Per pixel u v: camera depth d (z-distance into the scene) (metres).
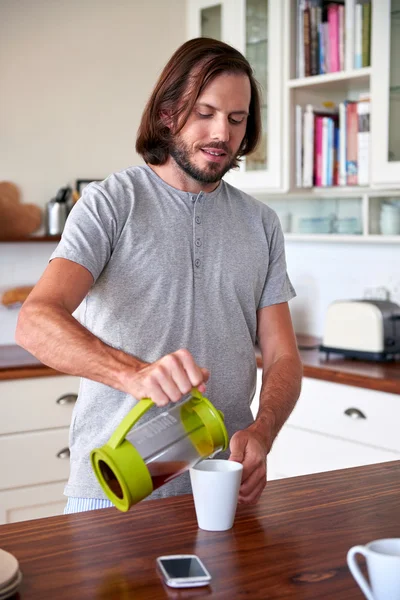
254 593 1.03
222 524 1.25
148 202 1.68
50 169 3.66
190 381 1.12
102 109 3.78
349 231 3.38
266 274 1.85
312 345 3.53
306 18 3.34
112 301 1.64
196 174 1.64
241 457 1.36
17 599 1.00
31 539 1.21
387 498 1.42
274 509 1.36
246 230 1.80
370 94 3.12
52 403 3.06
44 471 3.06
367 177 3.18
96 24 3.73
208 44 1.63
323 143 3.38
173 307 1.65
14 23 3.53
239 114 1.62
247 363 1.76
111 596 1.01
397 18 2.99
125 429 1.08
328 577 1.08
